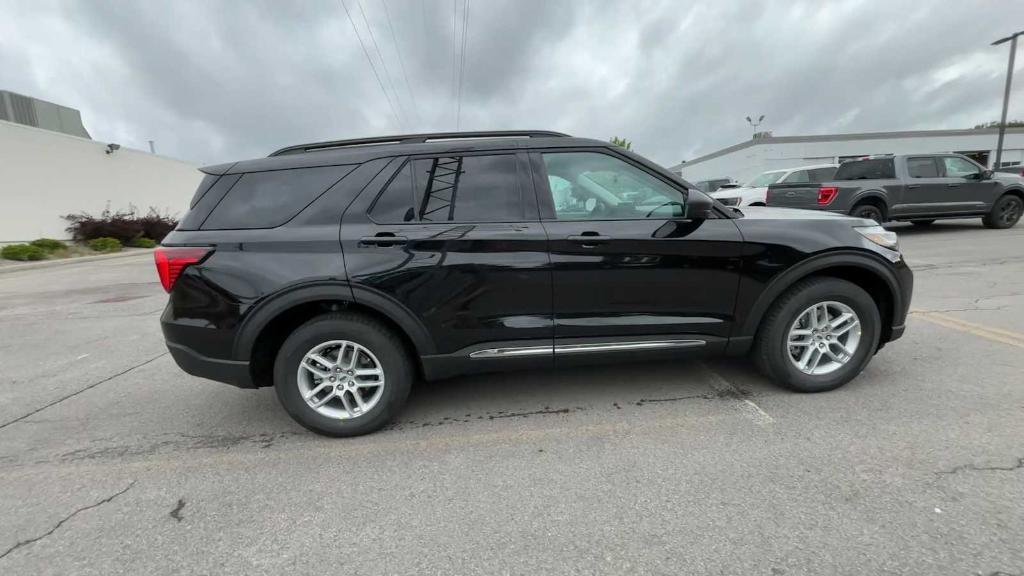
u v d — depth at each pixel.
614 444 2.87
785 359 3.30
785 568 1.91
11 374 4.57
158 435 3.25
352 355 3.06
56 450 3.09
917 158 10.52
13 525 2.36
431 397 3.64
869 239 3.26
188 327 2.97
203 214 3.01
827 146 29.77
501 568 1.98
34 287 9.73
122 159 19.77
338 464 2.80
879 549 1.97
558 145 3.16
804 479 2.45
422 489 2.53
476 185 3.07
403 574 1.97
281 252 2.92
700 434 2.93
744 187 13.95
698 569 1.93
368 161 3.05
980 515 2.13
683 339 3.20
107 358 4.96
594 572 1.94
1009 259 7.81
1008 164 30.12
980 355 3.92
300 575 1.99
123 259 14.93
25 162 15.34
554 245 2.98
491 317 3.03
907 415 3.02
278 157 3.14
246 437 3.18
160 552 2.15
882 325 3.49
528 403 3.47
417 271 2.94
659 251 3.05
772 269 3.17
